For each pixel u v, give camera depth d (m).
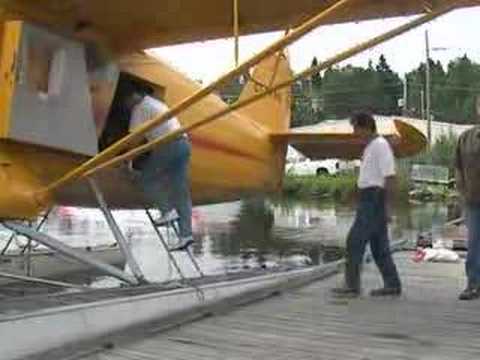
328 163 48.00
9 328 4.20
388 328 4.85
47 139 5.89
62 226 15.31
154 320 5.14
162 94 7.63
